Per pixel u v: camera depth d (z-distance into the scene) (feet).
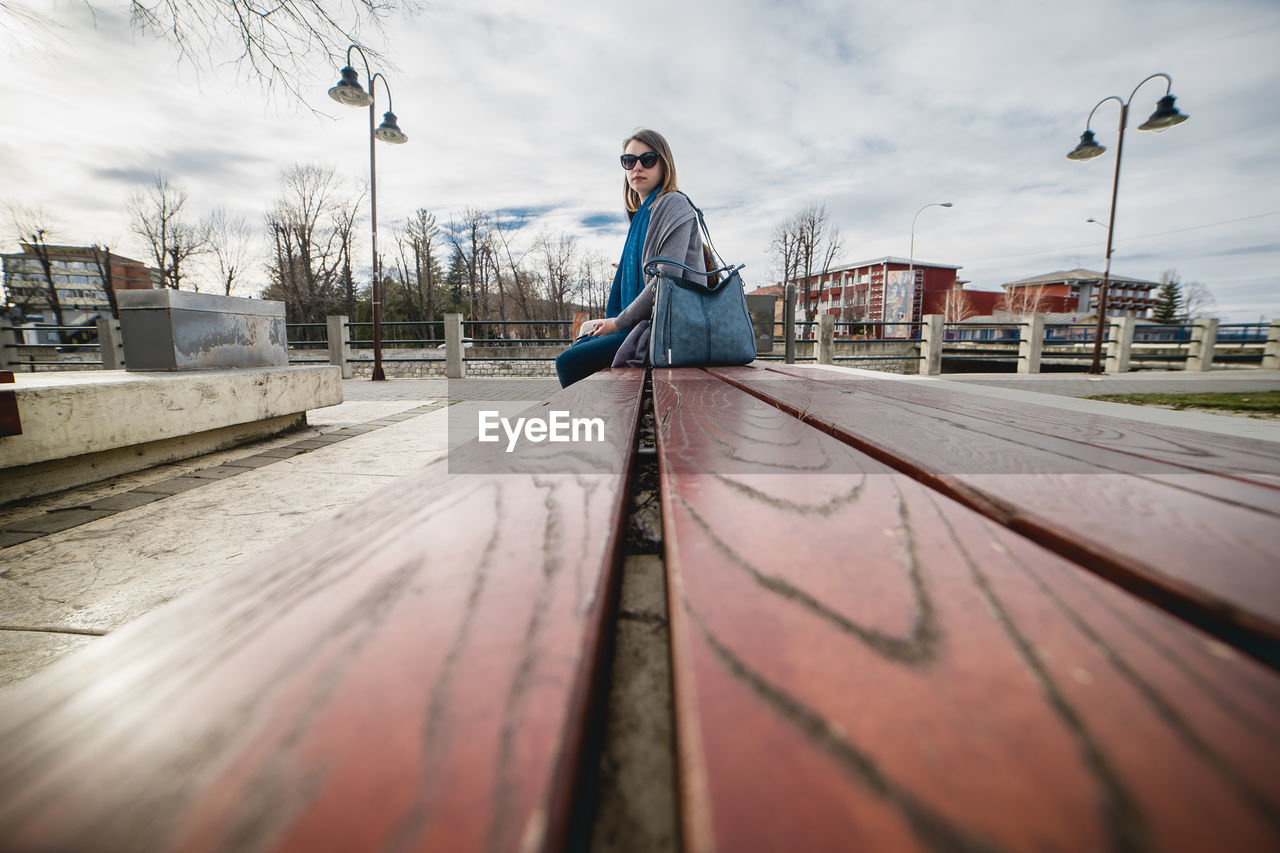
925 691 0.76
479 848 0.50
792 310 31.76
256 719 0.73
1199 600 1.04
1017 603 1.03
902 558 1.25
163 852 0.51
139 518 7.48
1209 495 1.73
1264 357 47.85
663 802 0.90
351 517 1.58
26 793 0.60
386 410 18.42
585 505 1.66
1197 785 0.57
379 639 0.93
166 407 10.10
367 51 17.95
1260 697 0.74
